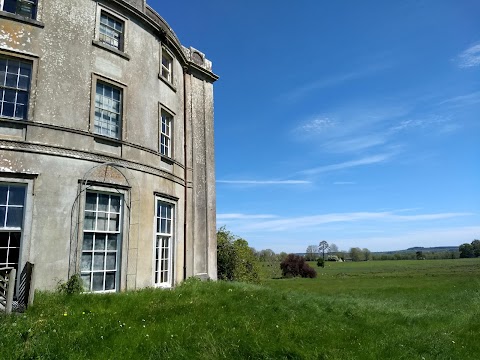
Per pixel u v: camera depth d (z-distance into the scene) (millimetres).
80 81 12945
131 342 7258
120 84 14188
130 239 13477
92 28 13633
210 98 20641
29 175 11266
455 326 11984
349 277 49438
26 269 9953
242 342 7715
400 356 8148
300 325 9609
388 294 23578
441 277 40344
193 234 17969
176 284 15781
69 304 9617
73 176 12164
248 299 11758
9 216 10969
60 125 12180
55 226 11539
